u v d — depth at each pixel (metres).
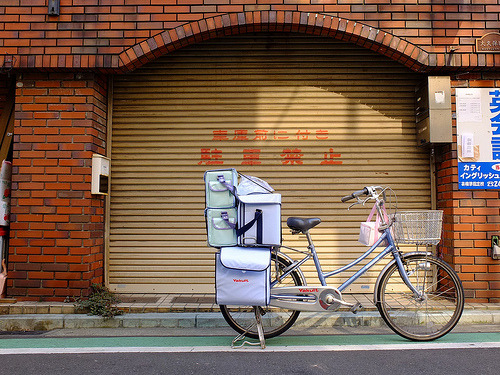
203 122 5.28
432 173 5.20
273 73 5.30
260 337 3.53
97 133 4.92
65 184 4.68
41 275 4.59
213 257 5.16
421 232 3.54
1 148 5.02
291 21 4.72
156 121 5.27
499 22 4.80
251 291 3.36
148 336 3.93
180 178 5.24
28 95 4.77
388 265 3.82
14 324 4.20
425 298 3.82
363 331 4.04
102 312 4.25
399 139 5.26
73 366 3.12
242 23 4.72
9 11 4.74
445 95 4.82
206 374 2.96
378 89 5.29
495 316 4.26
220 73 5.30
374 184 5.23
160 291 5.13
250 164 5.24
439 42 4.77
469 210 4.73
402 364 3.13
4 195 4.79
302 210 5.21
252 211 3.42
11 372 3.00
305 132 5.27
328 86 5.30
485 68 4.78
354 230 5.19
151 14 4.77
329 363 3.16
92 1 4.77
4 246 4.83
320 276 3.71
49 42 4.73
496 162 4.77
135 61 4.77
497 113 4.82
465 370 3.02
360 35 4.75
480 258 4.68
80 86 4.78
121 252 5.16
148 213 5.20
